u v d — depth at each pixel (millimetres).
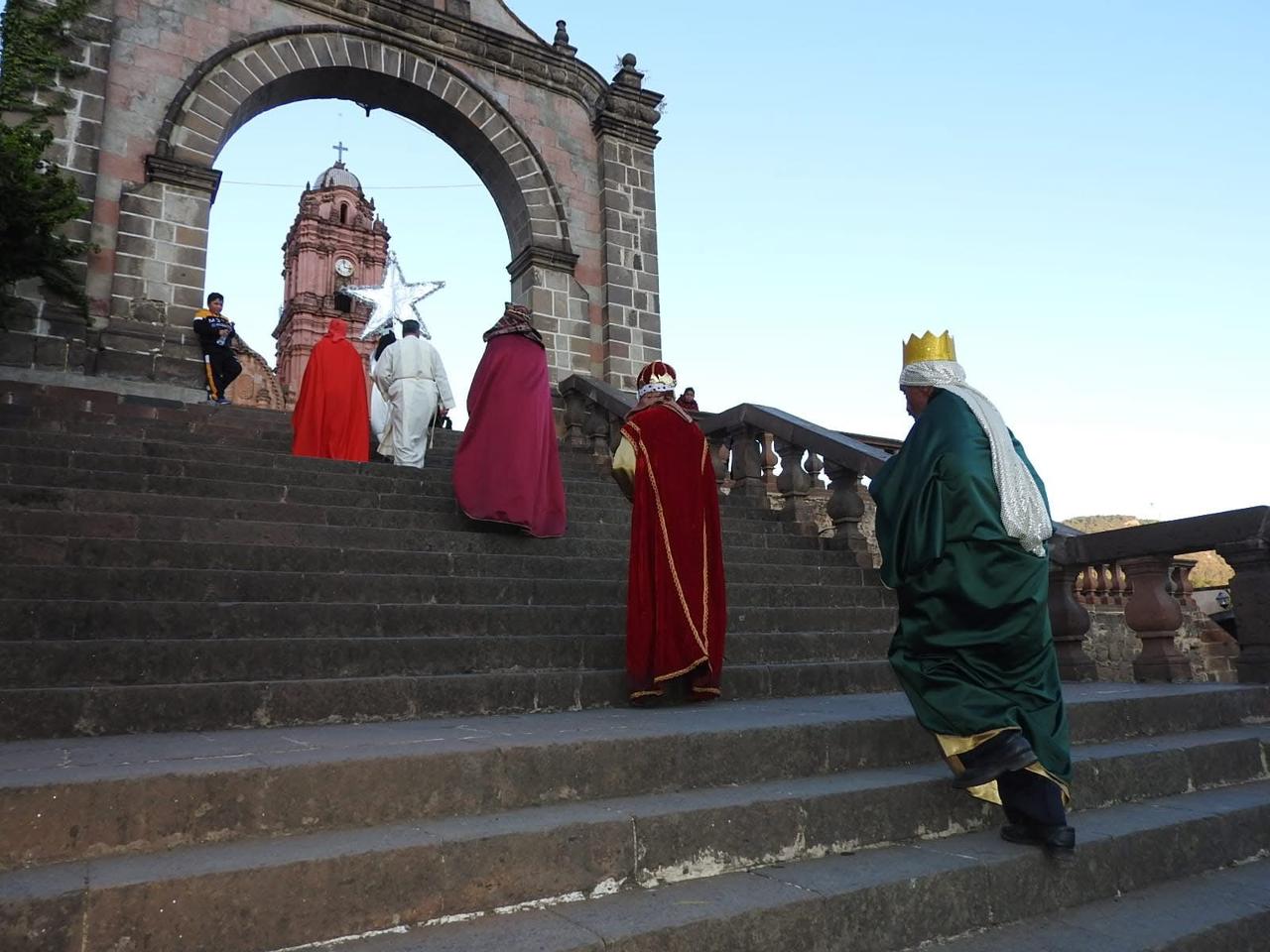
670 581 4594
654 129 16969
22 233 9562
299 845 2424
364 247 50750
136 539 5125
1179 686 5750
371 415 10422
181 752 2949
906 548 3465
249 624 4453
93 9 12258
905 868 2916
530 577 6066
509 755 2969
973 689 3262
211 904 2139
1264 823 3938
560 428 14531
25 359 10789
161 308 11875
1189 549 6113
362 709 3947
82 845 2340
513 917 2441
